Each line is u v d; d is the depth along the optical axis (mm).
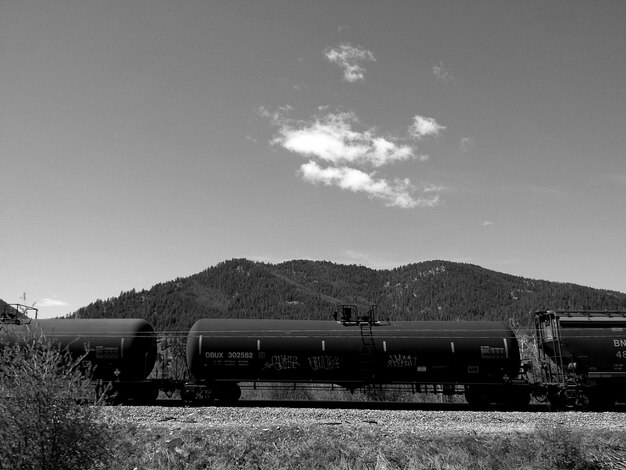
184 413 24406
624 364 29672
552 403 30125
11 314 27875
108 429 10664
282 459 17125
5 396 9688
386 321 31422
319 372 29703
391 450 17719
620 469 16812
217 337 29750
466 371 29656
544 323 32188
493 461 17141
